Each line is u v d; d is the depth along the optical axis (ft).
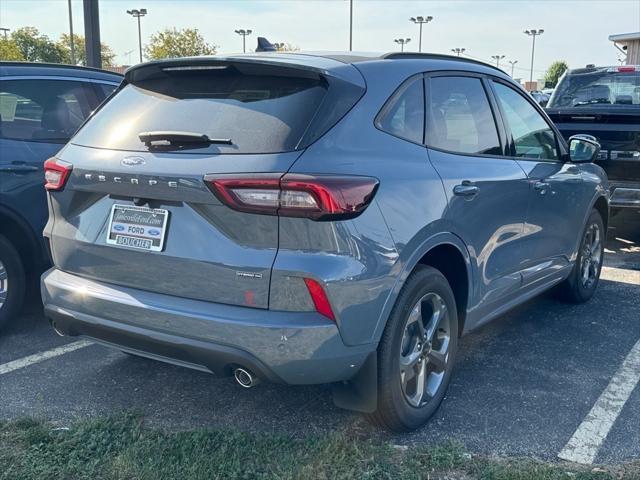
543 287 16.21
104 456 10.50
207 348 9.77
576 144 16.74
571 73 30.68
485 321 13.76
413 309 11.06
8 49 153.58
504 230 13.56
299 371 9.62
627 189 24.20
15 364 14.43
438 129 12.23
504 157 14.07
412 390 11.56
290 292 9.43
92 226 11.10
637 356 15.06
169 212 10.14
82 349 15.31
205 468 10.05
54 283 11.55
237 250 9.57
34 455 10.47
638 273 22.11
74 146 11.76
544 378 13.87
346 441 11.10
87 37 34.47
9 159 15.40
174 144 10.34
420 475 10.09
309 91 10.37
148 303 10.27
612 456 10.87
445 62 13.23
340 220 9.48
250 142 9.87
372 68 11.30
